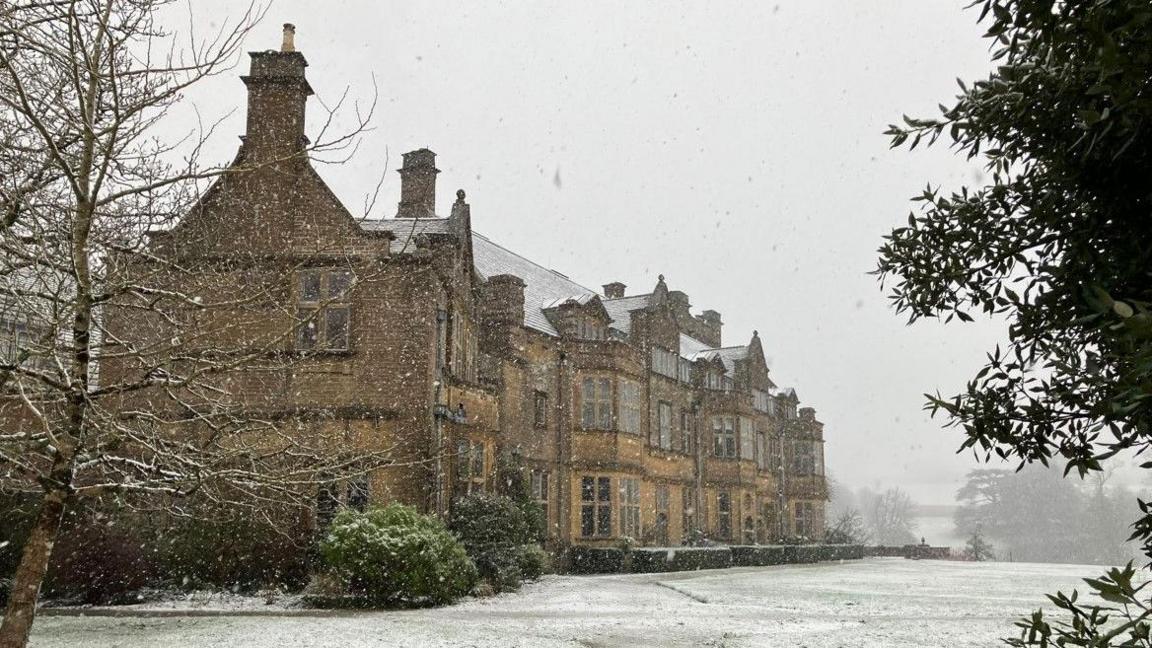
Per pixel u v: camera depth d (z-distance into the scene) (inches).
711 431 1669.5
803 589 933.8
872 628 578.6
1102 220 146.8
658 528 1434.5
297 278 815.1
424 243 835.4
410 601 692.1
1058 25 128.0
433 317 831.1
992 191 173.8
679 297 2016.5
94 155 331.9
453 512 847.1
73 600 666.8
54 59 328.2
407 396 804.6
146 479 357.7
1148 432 124.2
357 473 398.3
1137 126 120.6
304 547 724.0
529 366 1189.1
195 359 328.8
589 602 747.4
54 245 334.0
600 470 1262.3
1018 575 1282.0
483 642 482.3
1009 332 165.9
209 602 673.0
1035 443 159.2
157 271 347.9
